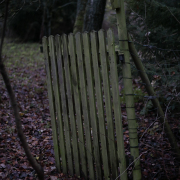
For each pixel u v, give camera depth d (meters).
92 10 5.99
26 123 4.22
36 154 3.26
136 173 2.27
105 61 2.21
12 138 3.65
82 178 2.69
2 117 4.29
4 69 1.44
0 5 2.19
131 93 2.21
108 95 2.26
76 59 2.46
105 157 2.41
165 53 3.77
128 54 2.18
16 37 11.19
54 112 2.76
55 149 2.85
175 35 3.70
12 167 2.90
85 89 2.42
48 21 11.90
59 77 2.61
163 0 4.07
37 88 6.02
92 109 2.41
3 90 5.77
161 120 2.60
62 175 2.79
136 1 3.69
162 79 3.26
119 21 2.14
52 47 2.59
